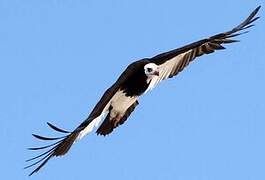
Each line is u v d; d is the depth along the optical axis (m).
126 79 16.84
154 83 17.03
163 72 17.08
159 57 17.06
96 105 16.27
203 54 16.62
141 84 16.94
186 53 16.80
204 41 16.25
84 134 15.23
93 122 15.70
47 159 14.13
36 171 13.99
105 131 16.72
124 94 16.80
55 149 14.33
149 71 16.92
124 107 16.83
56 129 14.34
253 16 15.59
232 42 16.08
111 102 16.69
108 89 16.75
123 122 16.80
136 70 17.02
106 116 16.72
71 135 14.71
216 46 16.38
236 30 15.76
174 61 16.98
